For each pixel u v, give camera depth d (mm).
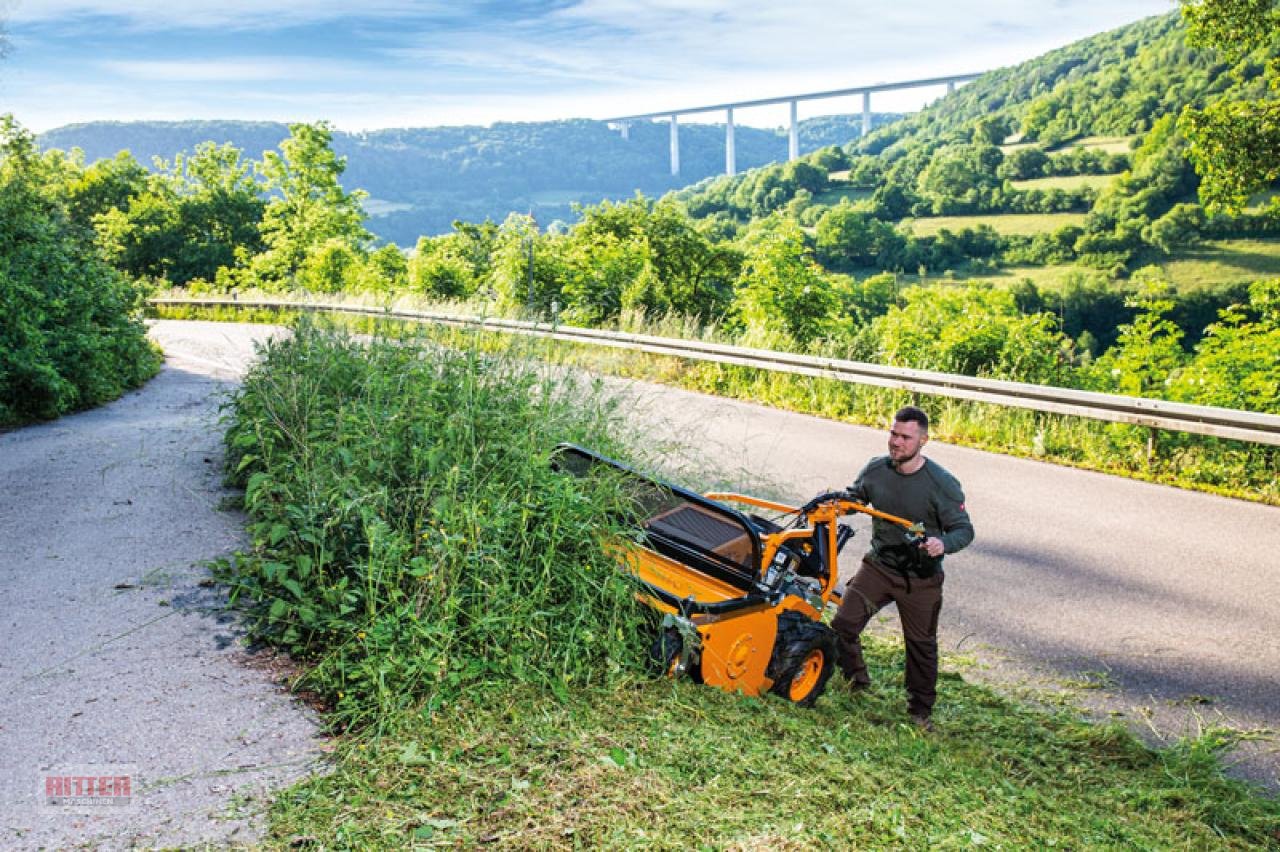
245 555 5789
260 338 25312
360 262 46125
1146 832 4180
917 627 5512
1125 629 6953
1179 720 5711
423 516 5324
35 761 3842
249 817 3469
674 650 4754
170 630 5211
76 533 6965
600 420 7598
